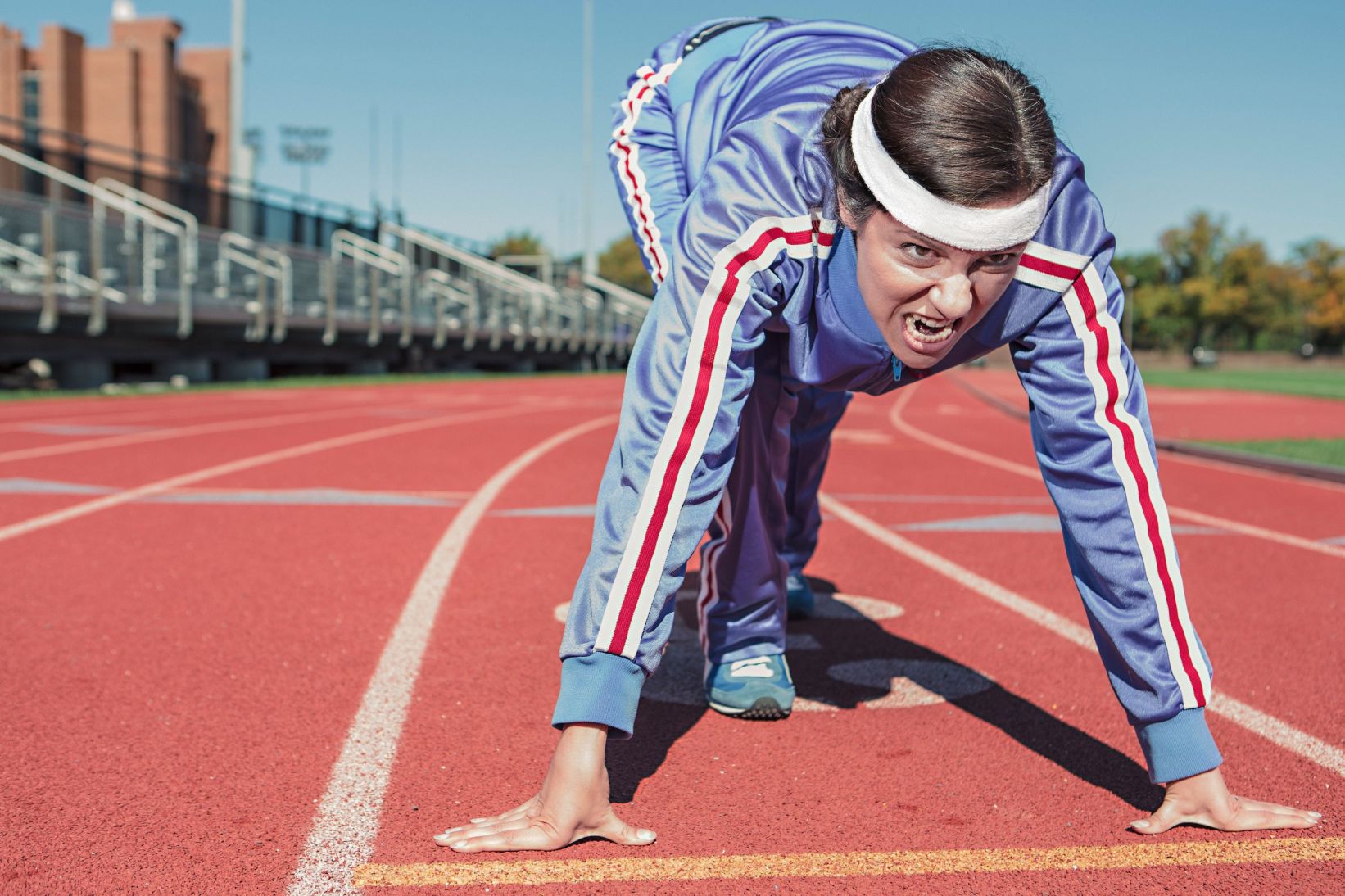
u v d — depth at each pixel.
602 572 1.80
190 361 20.72
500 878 1.74
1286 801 2.10
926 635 3.36
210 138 49.53
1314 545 5.09
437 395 18.66
